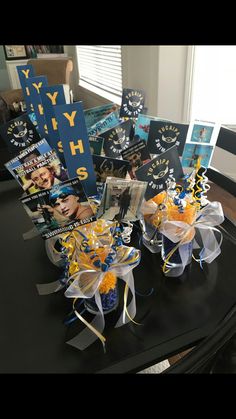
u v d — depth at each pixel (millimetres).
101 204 654
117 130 849
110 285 612
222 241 848
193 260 788
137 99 1001
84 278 587
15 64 4180
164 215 709
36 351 584
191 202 695
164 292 699
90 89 3824
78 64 4180
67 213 626
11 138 889
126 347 581
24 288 731
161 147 834
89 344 592
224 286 707
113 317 646
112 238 612
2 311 673
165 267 740
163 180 709
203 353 483
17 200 1125
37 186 666
